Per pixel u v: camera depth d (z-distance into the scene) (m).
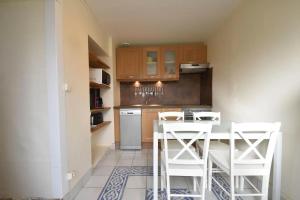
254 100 2.17
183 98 4.44
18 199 1.78
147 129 3.85
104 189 2.12
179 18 2.89
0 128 1.76
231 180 1.61
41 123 1.73
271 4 1.84
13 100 1.74
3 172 1.78
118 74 4.12
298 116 1.55
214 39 3.58
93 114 3.07
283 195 1.74
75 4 2.05
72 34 1.96
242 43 2.44
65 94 1.80
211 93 3.78
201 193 1.71
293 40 1.58
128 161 3.05
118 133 3.86
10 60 1.72
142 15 2.76
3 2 1.71
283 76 1.70
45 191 1.76
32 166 1.76
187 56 4.07
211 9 2.61
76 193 2.01
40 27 1.69
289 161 1.66
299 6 1.51
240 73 2.51
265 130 1.53
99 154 3.18
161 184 2.06
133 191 2.08
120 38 3.81
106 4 2.41
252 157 1.78
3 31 1.72
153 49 4.08
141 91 4.45
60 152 1.71
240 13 2.49
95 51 3.29
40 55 1.70
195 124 1.59
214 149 2.10
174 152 2.00
